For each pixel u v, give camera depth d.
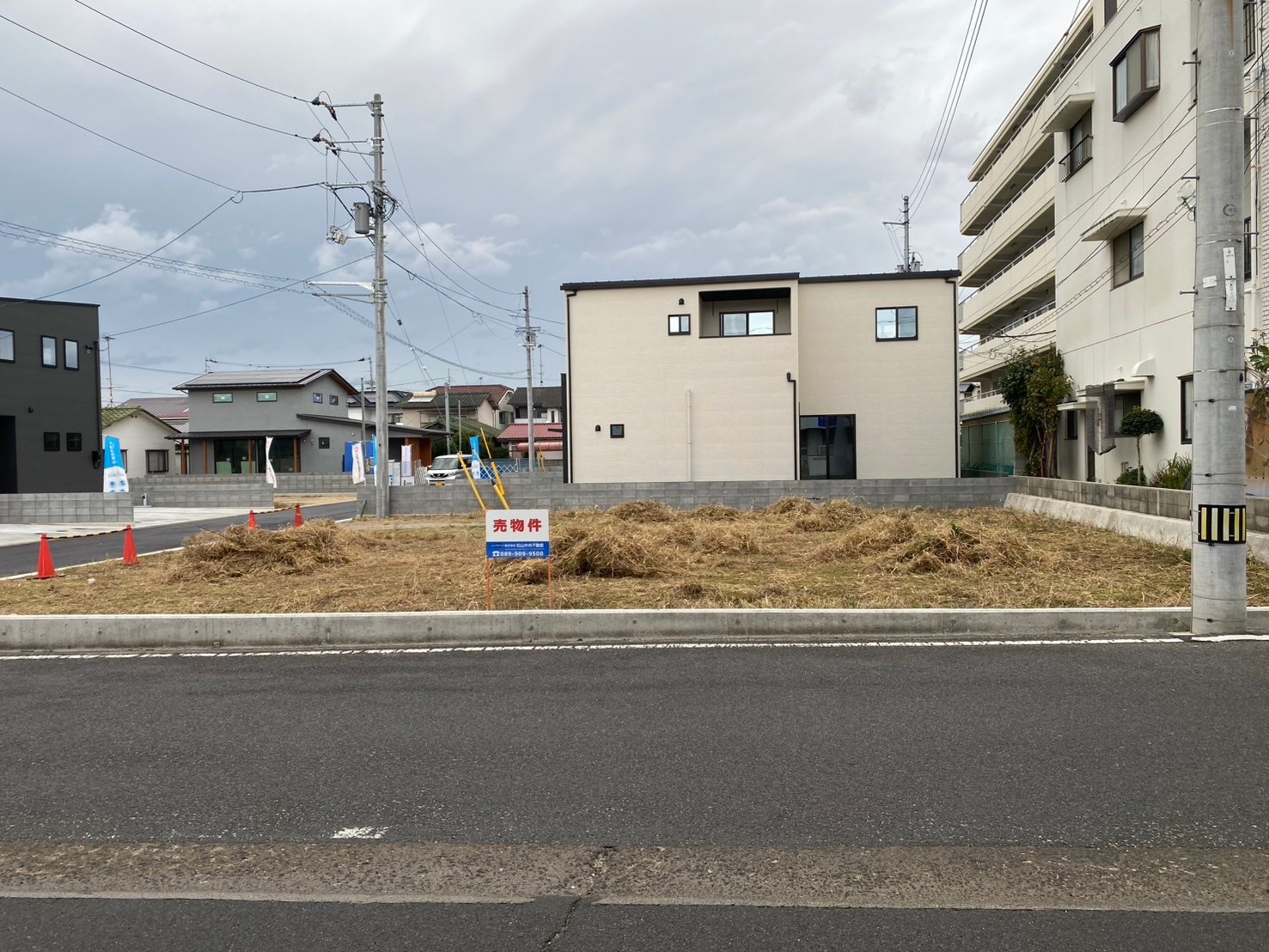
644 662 6.25
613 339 23.95
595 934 2.78
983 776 3.96
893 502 19.45
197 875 3.23
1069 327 19.47
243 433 41.41
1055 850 3.27
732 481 21.72
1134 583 8.67
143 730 4.89
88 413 30.08
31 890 3.14
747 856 3.28
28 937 2.82
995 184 28.64
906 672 5.81
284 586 9.83
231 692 5.71
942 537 10.48
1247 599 7.30
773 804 3.71
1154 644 6.49
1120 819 3.51
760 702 5.17
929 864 3.19
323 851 3.39
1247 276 12.72
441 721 4.94
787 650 6.53
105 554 14.35
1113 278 17.09
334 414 46.56
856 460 23.95
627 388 23.89
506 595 8.62
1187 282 14.11
